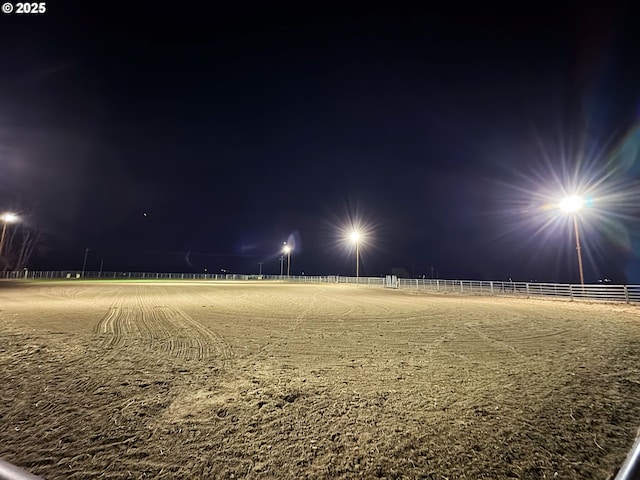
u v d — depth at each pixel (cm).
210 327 973
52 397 440
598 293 1970
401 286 3819
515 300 2062
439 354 684
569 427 370
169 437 343
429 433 354
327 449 322
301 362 620
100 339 787
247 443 332
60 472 283
